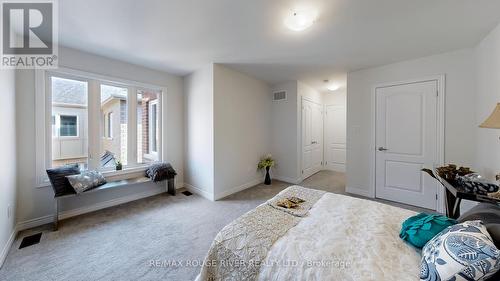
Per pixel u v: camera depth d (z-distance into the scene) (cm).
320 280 92
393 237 123
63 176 254
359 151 366
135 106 351
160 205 320
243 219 145
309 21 198
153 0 175
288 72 381
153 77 363
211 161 348
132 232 236
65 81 278
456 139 279
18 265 178
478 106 255
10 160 211
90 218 272
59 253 196
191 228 246
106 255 193
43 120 255
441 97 288
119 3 179
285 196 190
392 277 91
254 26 218
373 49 275
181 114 407
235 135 384
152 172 340
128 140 343
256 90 430
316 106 540
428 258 90
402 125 321
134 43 260
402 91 320
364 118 358
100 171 310
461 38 242
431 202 300
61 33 234
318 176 511
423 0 172
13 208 219
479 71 252
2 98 191
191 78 384
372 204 172
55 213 240
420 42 253
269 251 112
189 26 219
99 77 299
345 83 465
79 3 179
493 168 222
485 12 188
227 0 175
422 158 306
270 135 479
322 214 152
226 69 360
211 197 346
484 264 76
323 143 591
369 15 195
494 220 107
